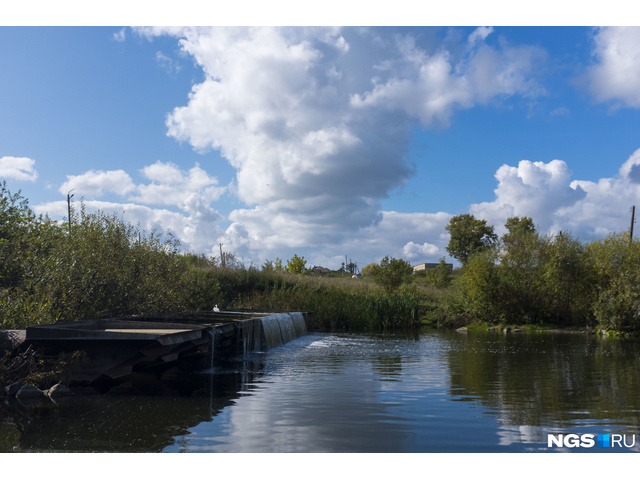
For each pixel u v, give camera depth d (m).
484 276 23.22
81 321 8.66
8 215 9.09
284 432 5.03
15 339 7.20
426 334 18.77
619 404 6.45
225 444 4.62
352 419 5.56
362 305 21.83
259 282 24.52
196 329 9.05
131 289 11.39
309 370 9.39
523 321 22.75
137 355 7.89
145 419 5.47
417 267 81.62
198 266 24.89
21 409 5.91
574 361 10.94
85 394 6.83
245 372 9.12
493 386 7.72
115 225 11.40
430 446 4.64
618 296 18.23
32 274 8.83
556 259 22.12
